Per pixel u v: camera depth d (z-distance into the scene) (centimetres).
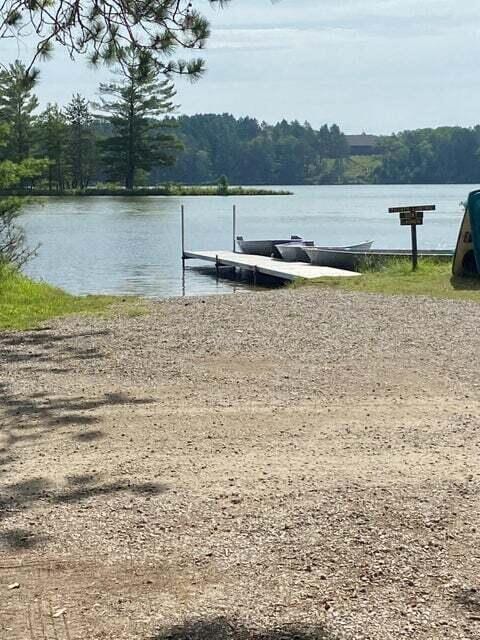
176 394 829
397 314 1322
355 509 525
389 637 381
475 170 16738
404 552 465
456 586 427
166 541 484
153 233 4684
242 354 1019
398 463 610
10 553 472
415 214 1967
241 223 5694
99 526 507
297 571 445
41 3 1195
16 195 1923
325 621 395
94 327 1248
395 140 17488
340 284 1783
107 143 9744
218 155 16075
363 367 937
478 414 739
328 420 728
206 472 597
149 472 600
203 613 405
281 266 2555
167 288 2434
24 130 8481
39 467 616
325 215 6738
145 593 425
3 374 938
